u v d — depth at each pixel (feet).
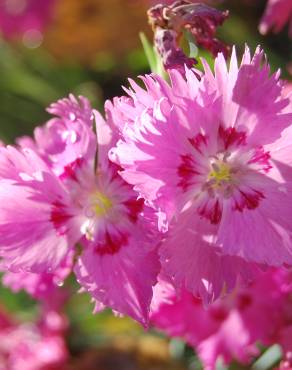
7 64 1.59
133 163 0.65
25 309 1.28
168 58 0.69
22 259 0.69
